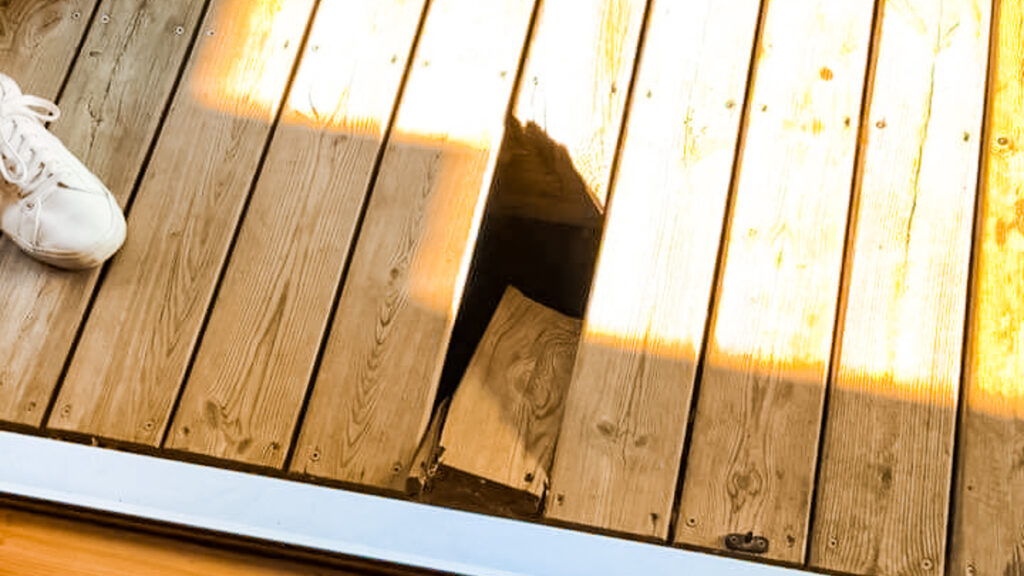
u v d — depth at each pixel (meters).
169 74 2.18
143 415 1.91
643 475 1.84
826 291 1.96
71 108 2.15
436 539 1.76
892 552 1.79
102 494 1.82
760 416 1.88
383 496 1.86
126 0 2.25
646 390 1.90
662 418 1.88
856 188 2.04
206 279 2.01
